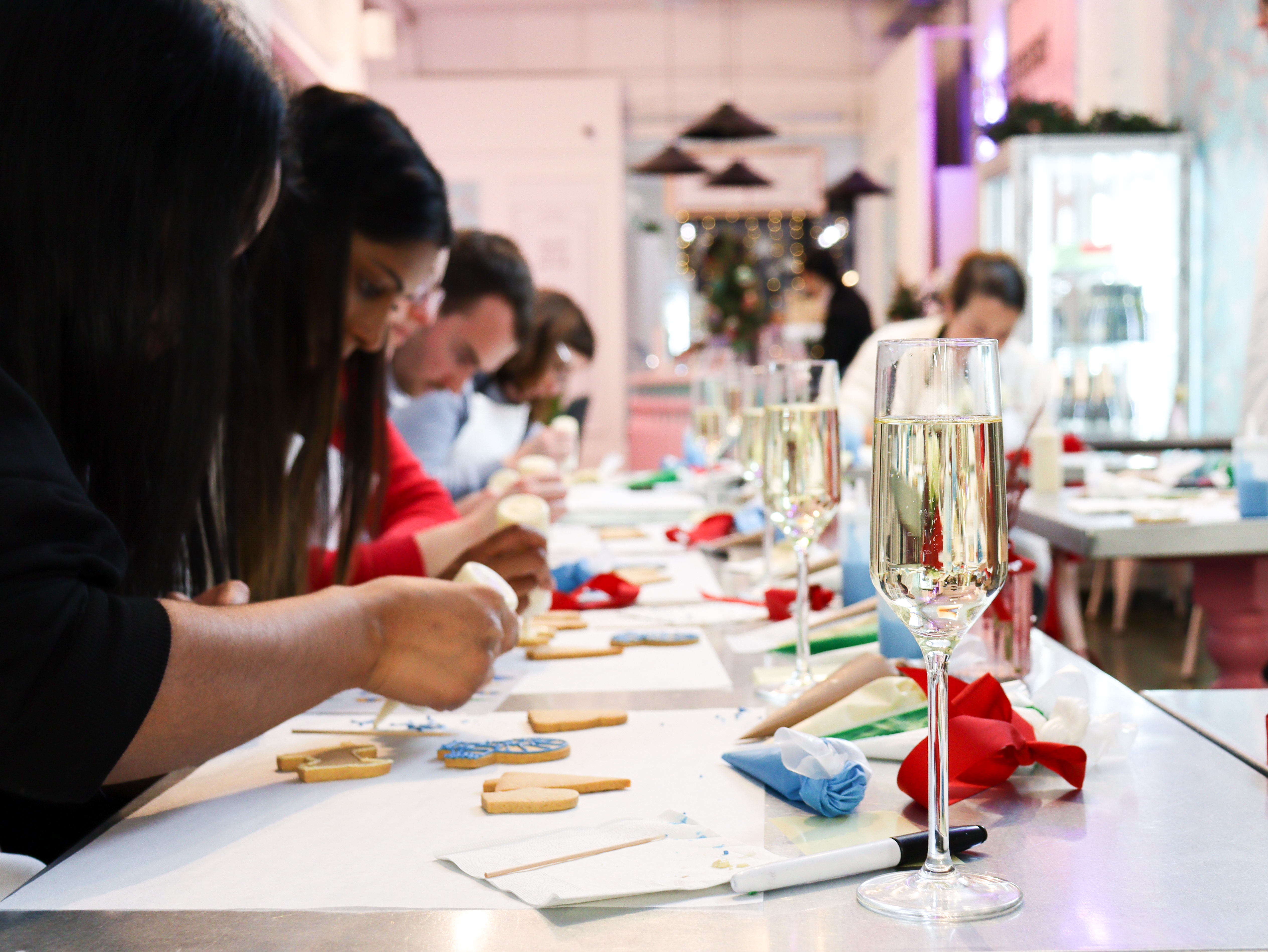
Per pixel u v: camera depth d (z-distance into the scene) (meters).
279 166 0.95
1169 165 5.56
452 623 0.80
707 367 5.49
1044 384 3.48
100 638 0.60
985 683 0.72
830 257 6.64
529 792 0.68
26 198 0.77
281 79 1.04
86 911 0.53
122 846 0.62
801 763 0.64
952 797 0.66
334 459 1.51
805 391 0.97
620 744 0.79
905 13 9.15
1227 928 0.49
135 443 0.87
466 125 9.21
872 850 0.56
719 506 2.23
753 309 8.71
